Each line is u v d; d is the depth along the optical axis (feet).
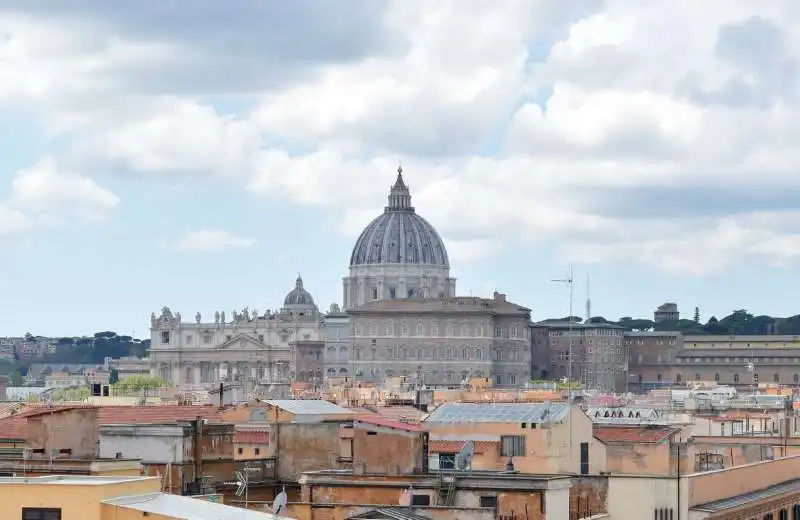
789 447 406.82
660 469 332.39
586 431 325.62
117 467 240.94
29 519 177.37
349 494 255.91
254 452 339.36
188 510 183.21
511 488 250.37
